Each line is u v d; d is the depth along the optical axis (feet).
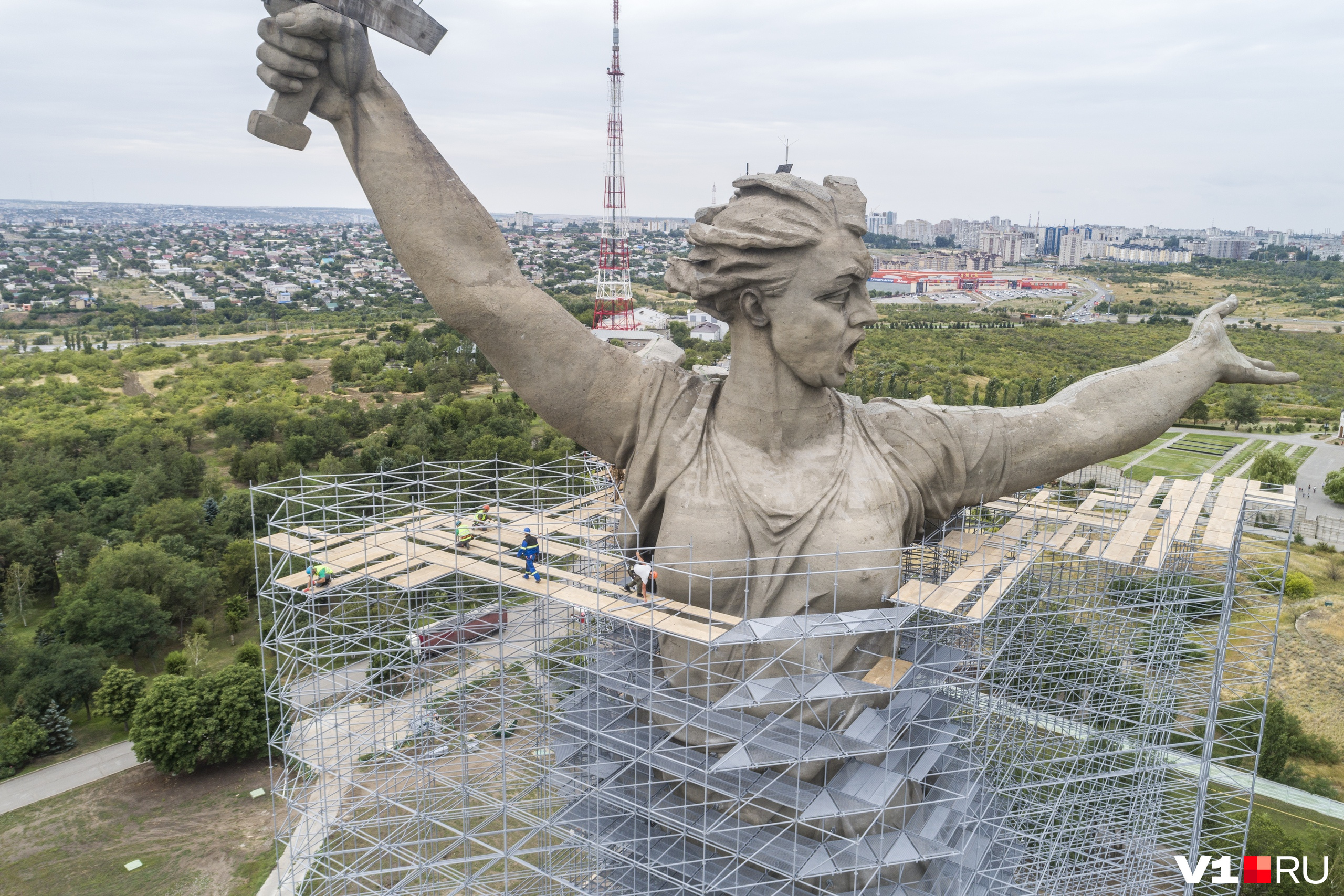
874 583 57.16
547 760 70.90
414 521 76.69
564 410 61.05
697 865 58.34
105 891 84.58
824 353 57.52
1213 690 67.67
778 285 56.08
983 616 55.88
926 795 63.67
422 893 77.36
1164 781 82.38
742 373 59.47
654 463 60.80
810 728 55.52
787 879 57.16
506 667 82.17
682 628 53.36
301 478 75.51
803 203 55.93
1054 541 70.44
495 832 67.31
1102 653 85.25
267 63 52.44
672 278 60.85
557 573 63.26
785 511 57.31
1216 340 68.64
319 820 87.10
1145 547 70.49
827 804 53.47
